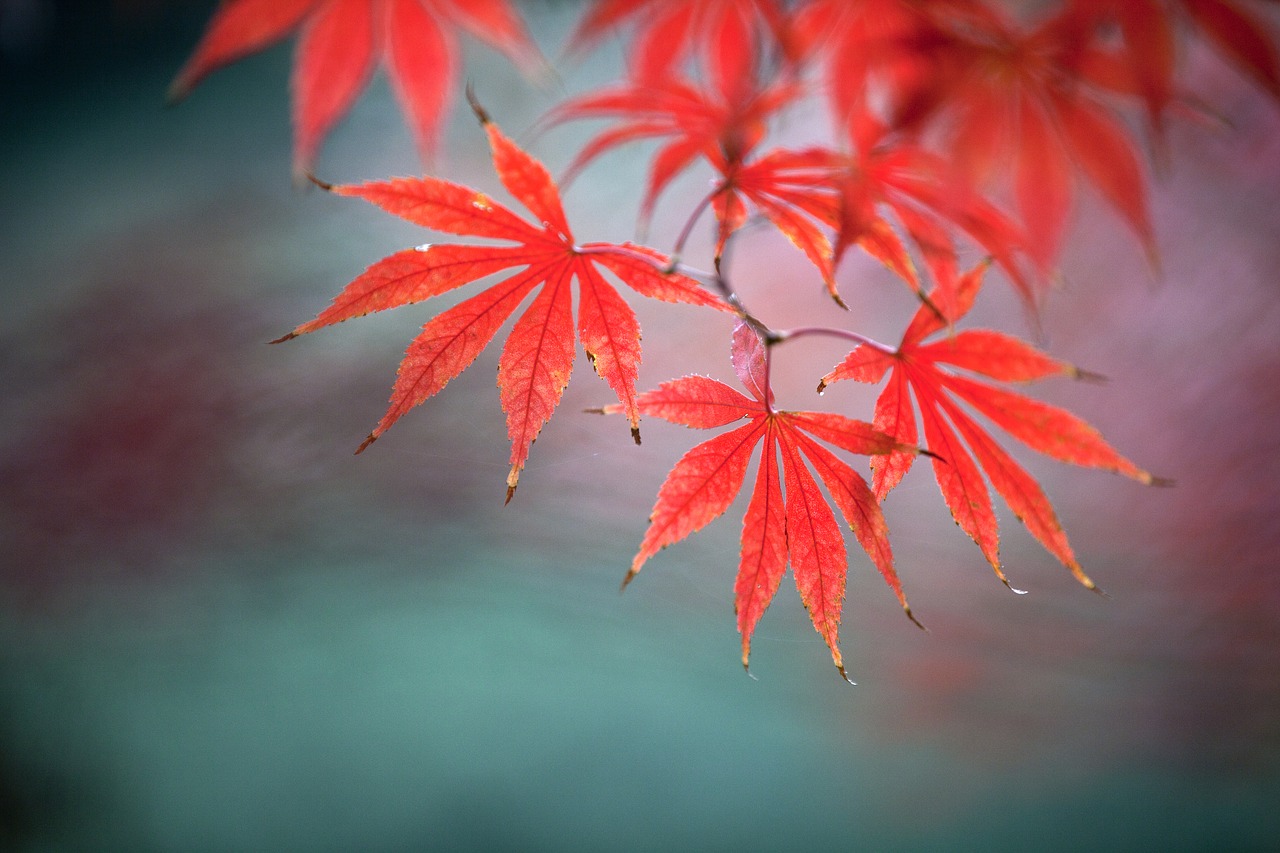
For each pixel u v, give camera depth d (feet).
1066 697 6.22
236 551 6.59
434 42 2.23
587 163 2.05
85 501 6.47
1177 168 5.78
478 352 1.89
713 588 6.86
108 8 8.70
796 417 1.91
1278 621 5.63
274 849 6.82
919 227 1.97
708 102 2.03
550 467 6.63
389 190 1.90
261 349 6.60
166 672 7.03
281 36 2.19
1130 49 2.06
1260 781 5.85
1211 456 5.79
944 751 6.55
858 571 6.69
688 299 1.91
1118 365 6.07
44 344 6.64
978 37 2.09
